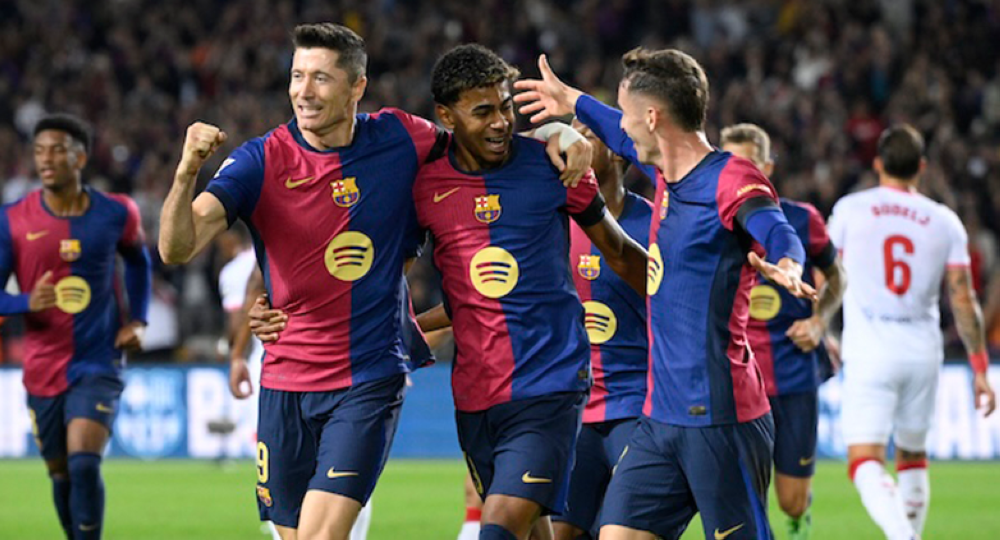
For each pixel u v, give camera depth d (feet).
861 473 80.53
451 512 111.34
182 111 204.95
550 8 226.38
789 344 79.25
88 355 81.25
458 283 56.08
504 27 220.43
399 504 116.57
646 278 58.18
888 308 82.84
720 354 52.85
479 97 54.19
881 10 223.92
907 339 82.69
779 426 79.56
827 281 76.23
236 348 82.89
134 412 154.81
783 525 101.30
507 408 55.26
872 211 83.41
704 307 52.80
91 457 79.05
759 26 223.71
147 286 84.64
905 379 82.74
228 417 138.00
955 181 190.08
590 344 63.00
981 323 84.28
